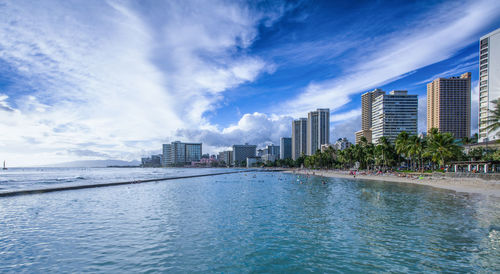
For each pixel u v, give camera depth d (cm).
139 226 1883
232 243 1492
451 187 4369
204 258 1268
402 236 1602
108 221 2045
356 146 11788
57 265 1180
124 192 4225
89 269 1138
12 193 3684
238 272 1112
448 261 1214
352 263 1203
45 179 7944
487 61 10775
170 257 1280
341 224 1922
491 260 1219
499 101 4197
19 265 1179
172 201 3170
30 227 1852
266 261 1230
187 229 1797
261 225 1908
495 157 5338
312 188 4825
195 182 6750
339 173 10731
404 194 3638
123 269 1138
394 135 16762
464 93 19825
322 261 1229
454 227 1792
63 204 2925
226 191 4391
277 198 3419
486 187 4050
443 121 19975
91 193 4062
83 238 1582
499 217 2070
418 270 1123
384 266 1167
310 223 1961
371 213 2319
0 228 1822
